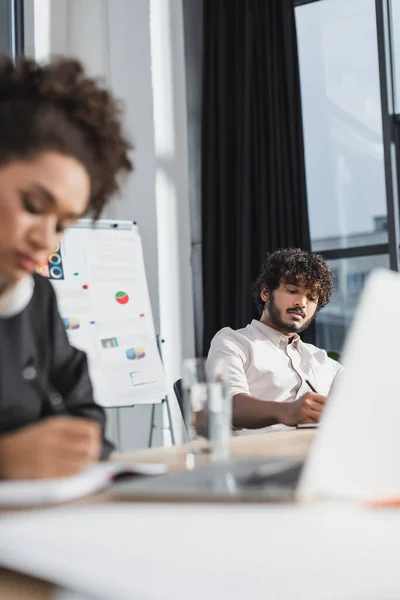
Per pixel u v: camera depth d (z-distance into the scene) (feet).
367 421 2.37
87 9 15.30
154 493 2.46
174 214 15.88
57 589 1.79
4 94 3.28
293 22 16.53
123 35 15.39
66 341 4.30
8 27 14.76
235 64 16.88
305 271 9.34
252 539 1.83
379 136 16.11
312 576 1.61
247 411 7.36
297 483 2.68
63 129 3.17
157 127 15.75
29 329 3.93
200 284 16.78
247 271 16.22
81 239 13.64
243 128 16.60
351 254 16.22
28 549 1.83
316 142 16.70
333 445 2.37
